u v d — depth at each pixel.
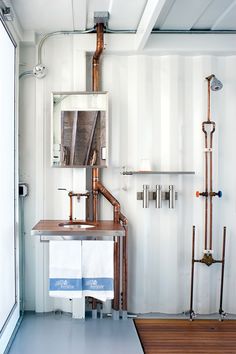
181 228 3.41
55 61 3.35
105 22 3.06
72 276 2.87
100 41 3.12
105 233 2.77
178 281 3.40
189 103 3.41
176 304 3.39
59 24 3.10
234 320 3.34
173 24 3.17
